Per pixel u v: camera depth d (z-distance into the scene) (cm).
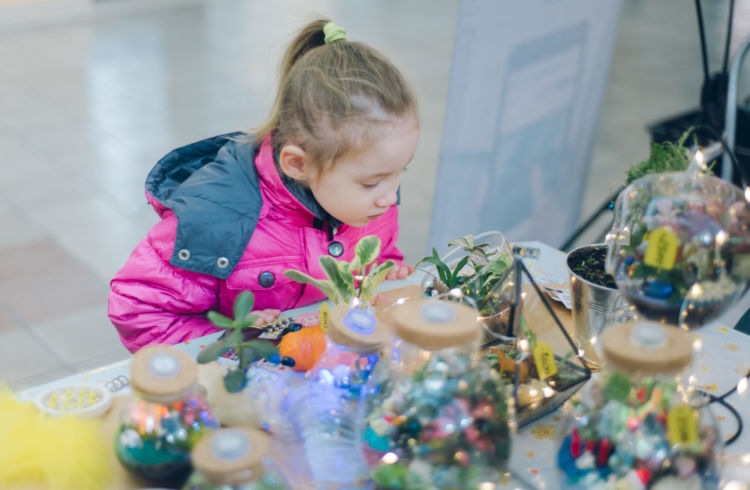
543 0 194
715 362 109
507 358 91
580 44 217
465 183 204
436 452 74
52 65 518
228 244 131
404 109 119
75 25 608
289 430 86
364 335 86
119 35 588
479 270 109
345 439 84
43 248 293
